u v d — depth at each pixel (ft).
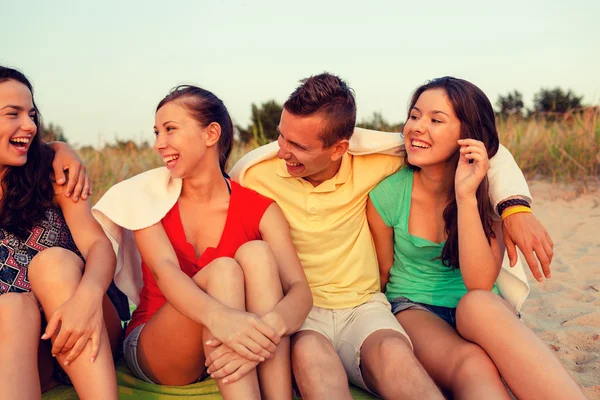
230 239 7.61
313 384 6.51
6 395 5.79
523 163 22.66
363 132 8.23
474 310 6.85
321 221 7.88
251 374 6.41
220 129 7.63
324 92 7.30
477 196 7.57
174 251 7.35
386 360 6.66
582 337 9.30
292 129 7.37
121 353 8.11
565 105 33.24
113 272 7.14
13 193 7.23
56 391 7.20
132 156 24.48
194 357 6.90
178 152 7.29
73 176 7.54
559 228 16.44
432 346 7.23
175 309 6.64
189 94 7.44
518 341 6.50
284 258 7.57
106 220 7.31
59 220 7.60
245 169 8.10
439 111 7.50
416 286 8.19
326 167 7.88
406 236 8.06
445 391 7.13
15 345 6.04
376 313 7.61
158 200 7.44
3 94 6.87
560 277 12.51
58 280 6.51
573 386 6.22
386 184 8.13
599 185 20.47
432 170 7.86
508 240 7.41
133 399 7.00
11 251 7.23
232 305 6.57
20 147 7.04
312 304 7.23
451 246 7.80
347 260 7.98
